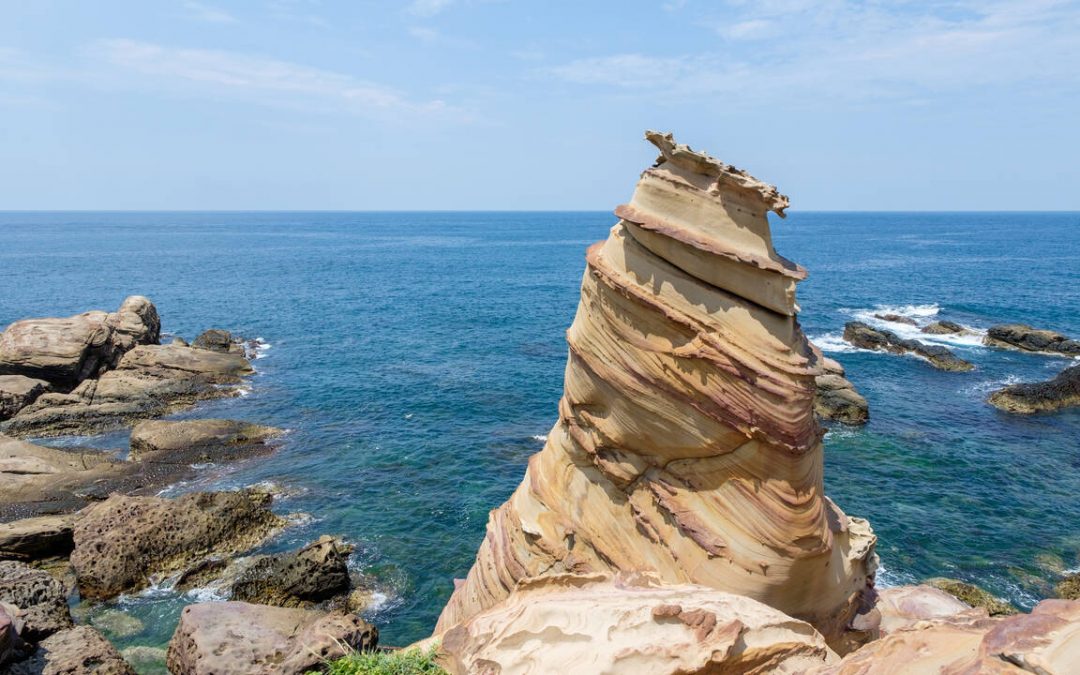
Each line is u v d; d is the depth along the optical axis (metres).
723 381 9.61
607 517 11.26
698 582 10.12
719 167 9.55
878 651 6.81
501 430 29.48
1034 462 25.66
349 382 36.56
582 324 11.07
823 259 107.25
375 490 23.38
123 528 18.33
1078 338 47.69
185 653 13.13
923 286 74.00
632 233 10.24
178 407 31.67
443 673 9.12
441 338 48.56
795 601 10.12
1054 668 5.09
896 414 31.28
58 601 15.17
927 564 18.73
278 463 25.56
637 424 10.52
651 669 7.75
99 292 69.81
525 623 8.91
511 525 12.45
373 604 17.31
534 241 166.12
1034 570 18.44
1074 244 137.38
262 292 71.00
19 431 28.42
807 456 9.70
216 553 18.88
